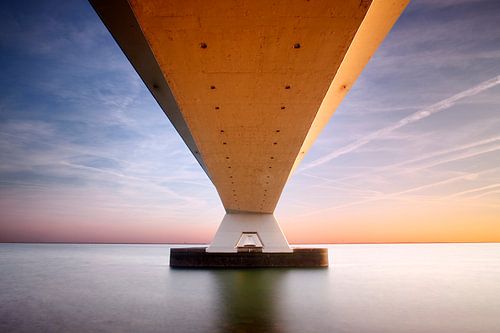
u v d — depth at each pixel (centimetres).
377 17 724
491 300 1717
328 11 572
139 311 1424
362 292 1914
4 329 1153
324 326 1155
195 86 834
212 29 616
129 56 837
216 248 3169
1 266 4138
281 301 1622
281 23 602
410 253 9300
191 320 1248
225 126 1113
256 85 829
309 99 905
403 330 1123
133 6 556
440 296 1831
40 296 1838
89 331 1120
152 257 6556
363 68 911
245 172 1830
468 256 7319
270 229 3228
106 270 3466
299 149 1380
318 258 3231
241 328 1134
